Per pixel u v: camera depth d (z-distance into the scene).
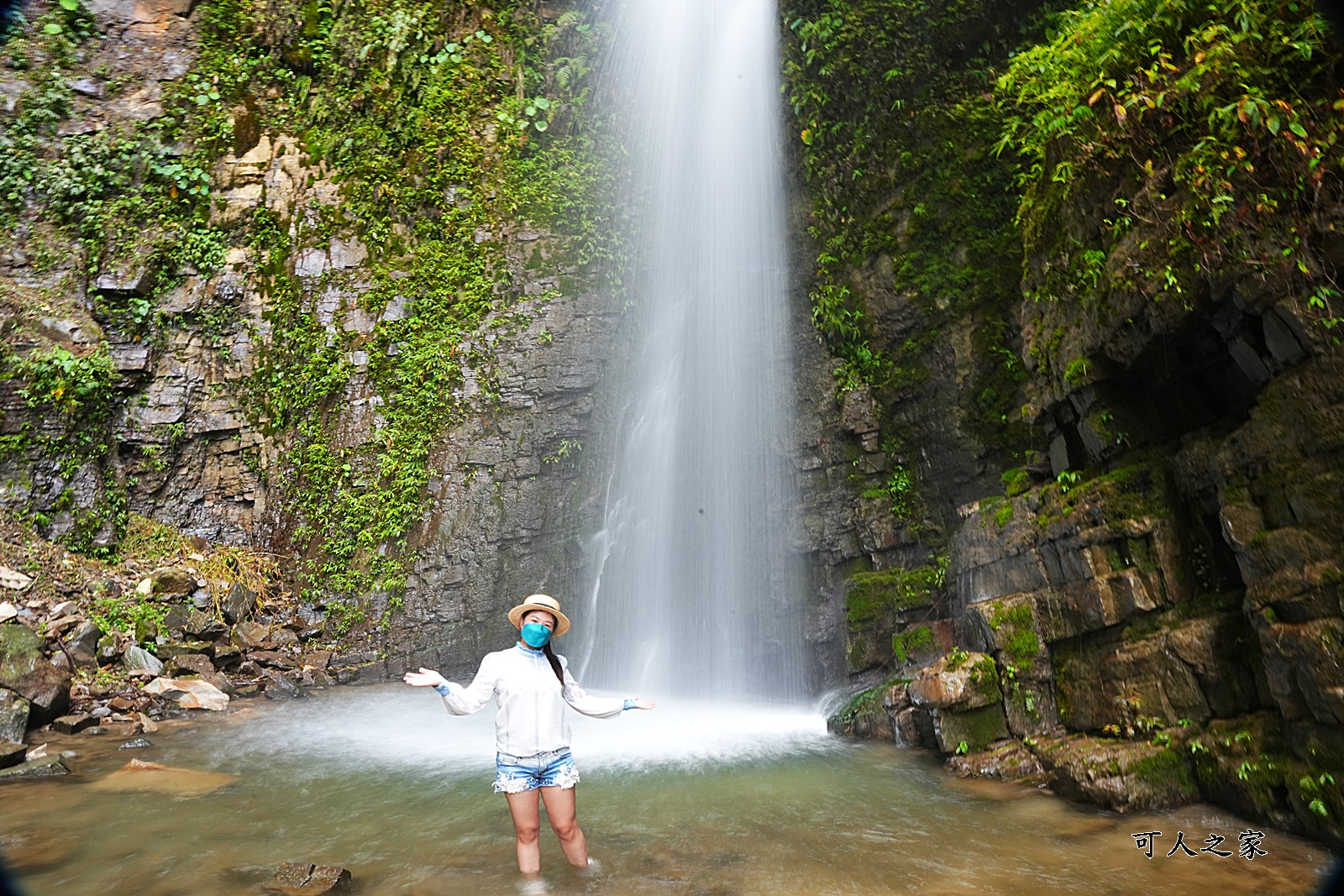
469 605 12.17
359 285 13.06
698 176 13.88
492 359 12.95
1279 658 5.13
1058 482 7.59
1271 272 5.35
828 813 5.84
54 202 12.25
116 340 12.12
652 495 12.88
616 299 13.50
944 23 11.98
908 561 11.26
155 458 12.12
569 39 14.50
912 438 11.64
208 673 10.30
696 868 4.78
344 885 4.50
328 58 13.80
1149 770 5.70
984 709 7.04
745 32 13.71
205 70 13.55
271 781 6.85
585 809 5.98
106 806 6.03
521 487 12.65
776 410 12.54
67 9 12.98
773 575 11.93
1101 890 4.38
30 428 10.83
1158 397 7.28
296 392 12.72
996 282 11.07
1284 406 5.33
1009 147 11.13
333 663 11.70
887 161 12.31
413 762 7.55
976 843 5.16
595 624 12.46
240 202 13.12
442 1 14.17
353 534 12.34
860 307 12.27
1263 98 5.25
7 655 8.20
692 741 8.36
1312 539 5.07
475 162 13.61
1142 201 6.51
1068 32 7.94
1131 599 6.45
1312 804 4.72
